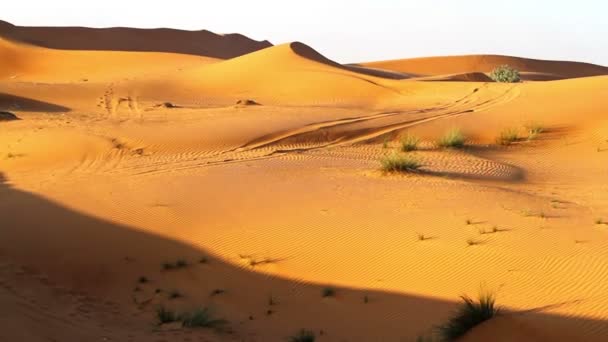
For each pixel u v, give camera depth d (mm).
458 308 12055
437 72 113250
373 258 14602
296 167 23188
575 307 11344
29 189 20953
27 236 16375
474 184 20531
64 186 21141
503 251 14141
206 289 14141
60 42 104938
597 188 21391
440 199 18172
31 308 12195
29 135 31062
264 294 13867
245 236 16094
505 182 22109
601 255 13633
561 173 24734
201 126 33125
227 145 29125
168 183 20797
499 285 12781
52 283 14242
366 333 12086
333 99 47875
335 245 15336
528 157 27891
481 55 118375
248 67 57375
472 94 41844
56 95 48219
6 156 27484
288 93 50594
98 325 11922
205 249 15633
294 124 33125
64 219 17469
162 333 11805
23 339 9883
